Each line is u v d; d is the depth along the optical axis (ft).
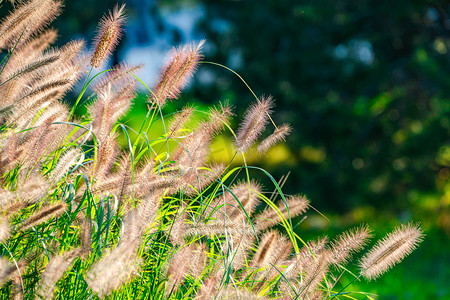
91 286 4.24
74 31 12.90
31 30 5.01
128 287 4.71
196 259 4.82
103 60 4.98
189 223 4.91
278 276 4.99
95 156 4.69
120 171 4.79
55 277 4.27
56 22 12.21
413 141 14.64
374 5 14.53
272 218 5.27
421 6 14.11
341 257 4.96
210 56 14.76
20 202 4.35
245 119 5.09
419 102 14.70
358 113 14.32
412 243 4.89
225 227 4.76
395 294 7.87
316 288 4.99
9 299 4.59
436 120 14.49
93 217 4.70
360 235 4.98
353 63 14.55
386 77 14.34
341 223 14.29
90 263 4.52
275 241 5.00
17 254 4.65
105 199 4.65
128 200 4.93
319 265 4.87
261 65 14.30
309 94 14.46
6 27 4.93
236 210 5.12
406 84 14.53
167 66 5.00
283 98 14.37
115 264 4.24
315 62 14.32
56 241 4.59
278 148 14.58
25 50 5.12
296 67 14.46
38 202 4.59
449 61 14.55
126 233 4.41
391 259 4.90
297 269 4.95
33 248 4.65
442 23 14.64
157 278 4.76
